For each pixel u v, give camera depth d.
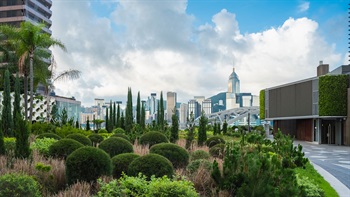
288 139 14.98
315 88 35.00
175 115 21.28
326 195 8.75
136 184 6.38
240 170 7.82
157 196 6.00
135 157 9.52
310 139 37.75
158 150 10.94
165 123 39.78
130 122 38.22
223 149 13.78
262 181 6.31
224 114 73.56
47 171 8.67
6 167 9.03
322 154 23.09
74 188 7.51
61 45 26.09
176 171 9.53
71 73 30.73
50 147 11.23
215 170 7.92
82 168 8.20
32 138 16.41
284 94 42.53
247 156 8.07
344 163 17.78
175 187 6.08
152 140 15.77
